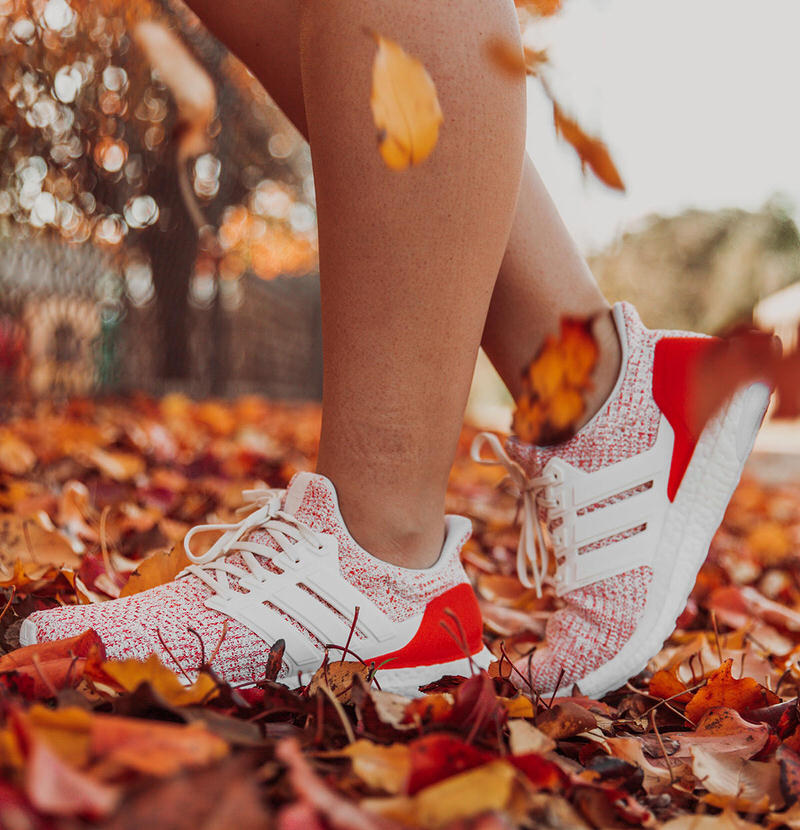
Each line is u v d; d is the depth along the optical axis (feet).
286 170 20.51
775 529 10.73
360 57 2.93
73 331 16.69
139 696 2.19
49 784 1.43
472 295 3.19
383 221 3.02
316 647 3.33
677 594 3.80
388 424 3.30
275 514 3.55
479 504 11.51
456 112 2.93
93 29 9.20
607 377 3.88
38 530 4.74
